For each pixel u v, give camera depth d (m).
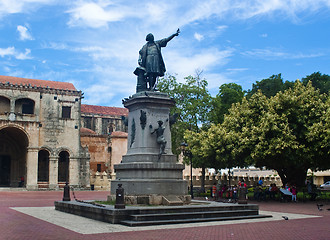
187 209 17.36
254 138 33.81
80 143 60.12
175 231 13.84
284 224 16.59
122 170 20.47
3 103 56.50
